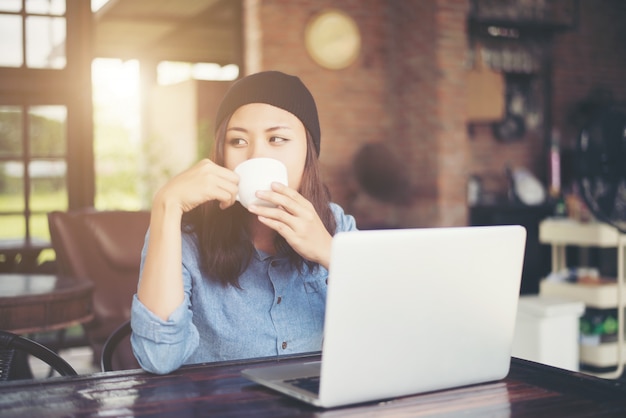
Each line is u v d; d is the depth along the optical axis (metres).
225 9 8.02
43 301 2.43
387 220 5.53
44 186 4.82
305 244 1.28
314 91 5.33
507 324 1.21
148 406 1.06
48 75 4.77
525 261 5.46
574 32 6.51
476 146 6.05
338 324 1.02
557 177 6.16
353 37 5.44
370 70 5.53
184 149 10.13
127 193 10.25
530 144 6.22
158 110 11.45
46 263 4.50
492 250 1.14
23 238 4.80
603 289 3.57
